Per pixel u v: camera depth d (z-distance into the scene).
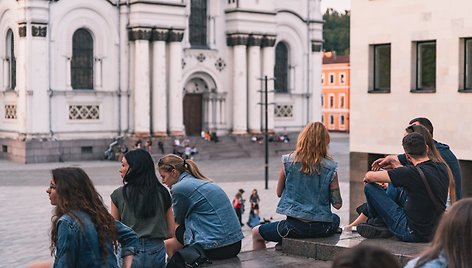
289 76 78.69
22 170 58.81
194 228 11.16
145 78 67.75
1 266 26.92
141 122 67.81
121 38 68.19
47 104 64.56
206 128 74.19
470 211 5.67
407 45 28.92
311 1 79.62
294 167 11.80
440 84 27.92
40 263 9.67
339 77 129.38
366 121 30.50
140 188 10.27
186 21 70.88
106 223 8.23
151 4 67.38
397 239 11.29
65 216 8.05
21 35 64.06
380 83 30.38
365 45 30.39
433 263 5.88
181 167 11.55
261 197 46.28
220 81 73.88
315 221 11.77
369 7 30.12
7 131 67.38
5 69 67.56
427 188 10.67
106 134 68.12
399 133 29.36
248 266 11.07
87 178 8.30
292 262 11.44
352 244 11.27
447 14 27.53
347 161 69.62
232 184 52.06
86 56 66.94
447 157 11.91
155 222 10.32
